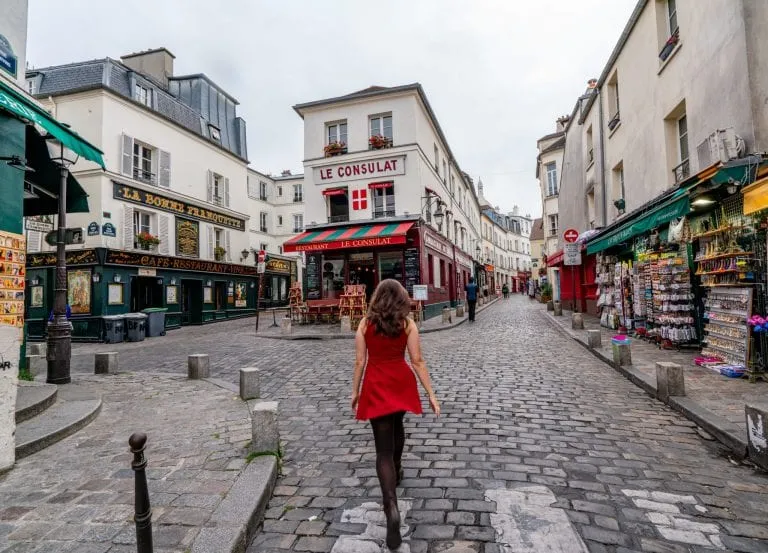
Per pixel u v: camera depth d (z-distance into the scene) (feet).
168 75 74.95
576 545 8.25
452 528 8.93
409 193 58.80
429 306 62.08
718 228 22.66
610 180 45.06
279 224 116.78
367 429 15.58
